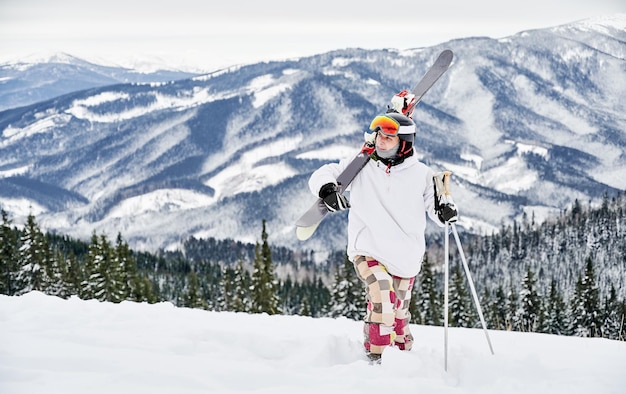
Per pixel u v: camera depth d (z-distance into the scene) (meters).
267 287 30.81
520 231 101.50
